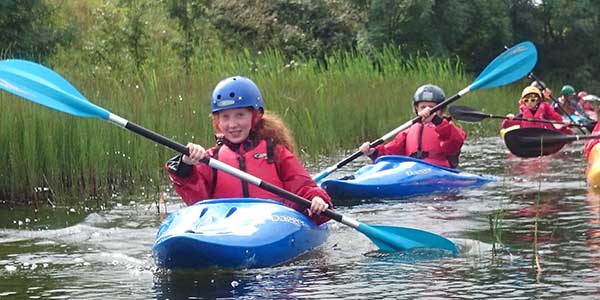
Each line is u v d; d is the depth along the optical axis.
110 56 21.64
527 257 5.89
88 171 9.66
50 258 6.25
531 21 39.00
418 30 32.06
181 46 23.88
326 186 9.34
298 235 6.19
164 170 10.82
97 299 4.97
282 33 28.92
